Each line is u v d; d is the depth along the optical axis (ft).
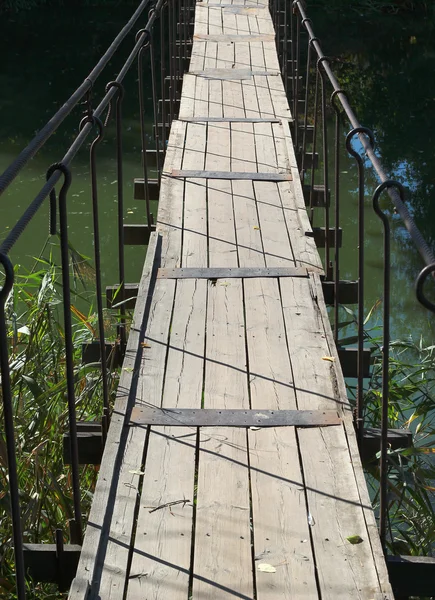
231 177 17.46
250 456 9.56
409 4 61.93
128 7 64.64
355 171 34.12
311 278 13.47
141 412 10.26
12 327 15.58
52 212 8.41
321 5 63.05
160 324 12.10
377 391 14.76
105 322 17.49
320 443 9.77
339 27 58.54
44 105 41.78
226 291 13.03
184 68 29.48
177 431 9.95
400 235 29.12
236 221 15.46
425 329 22.88
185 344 11.64
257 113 21.72
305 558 8.17
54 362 14.74
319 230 17.84
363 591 7.80
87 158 35.19
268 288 13.15
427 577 8.88
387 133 38.50
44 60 50.03
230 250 14.33
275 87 23.90
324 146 14.57
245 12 33.22
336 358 11.34
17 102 42.24
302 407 10.39
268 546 8.32
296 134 21.06
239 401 10.49
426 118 40.40
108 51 12.98
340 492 9.02
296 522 8.62
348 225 30.07
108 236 28.63
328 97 42.47
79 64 49.03
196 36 29.40
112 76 46.65
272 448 9.69
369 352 12.69
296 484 9.13
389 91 44.80
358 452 9.61
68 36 55.67
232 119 21.18
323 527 8.55
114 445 9.66
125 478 9.20
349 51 53.01
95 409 14.48
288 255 14.23
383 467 8.82
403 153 36.09
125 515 8.69
